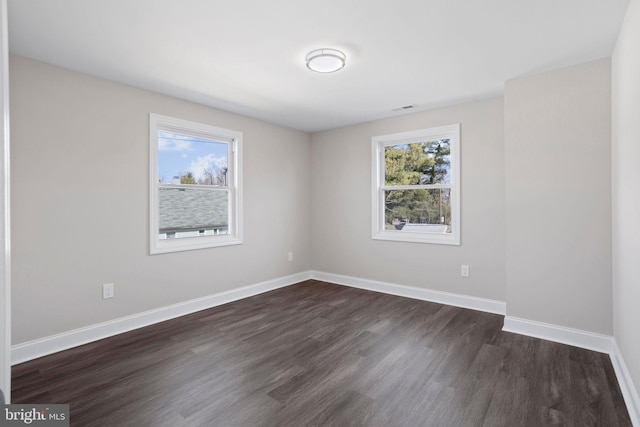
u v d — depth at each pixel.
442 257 3.84
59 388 2.07
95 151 2.81
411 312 3.52
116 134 2.94
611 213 2.49
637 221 1.76
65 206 2.65
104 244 2.87
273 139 4.48
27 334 2.46
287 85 3.07
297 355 2.53
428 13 1.95
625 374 2.02
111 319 2.91
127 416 1.79
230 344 2.73
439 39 2.25
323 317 3.37
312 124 4.54
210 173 3.80
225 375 2.23
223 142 3.94
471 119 3.60
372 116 4.14
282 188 4.61
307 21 2.03
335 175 4.78
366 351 2.59
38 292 2.51
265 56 2.48
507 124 2.94
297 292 4.32
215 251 3.77
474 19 2.01
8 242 1.33
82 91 2.74
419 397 1.97
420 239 4.01
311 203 5.06
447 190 3.91
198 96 3.36
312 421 1.76
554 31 2.15
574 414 1.80
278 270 4.56
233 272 3.96
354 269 4.61
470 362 2.39
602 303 2.54
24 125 2.45
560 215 2.70
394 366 2.35
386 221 4.41
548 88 2.76
